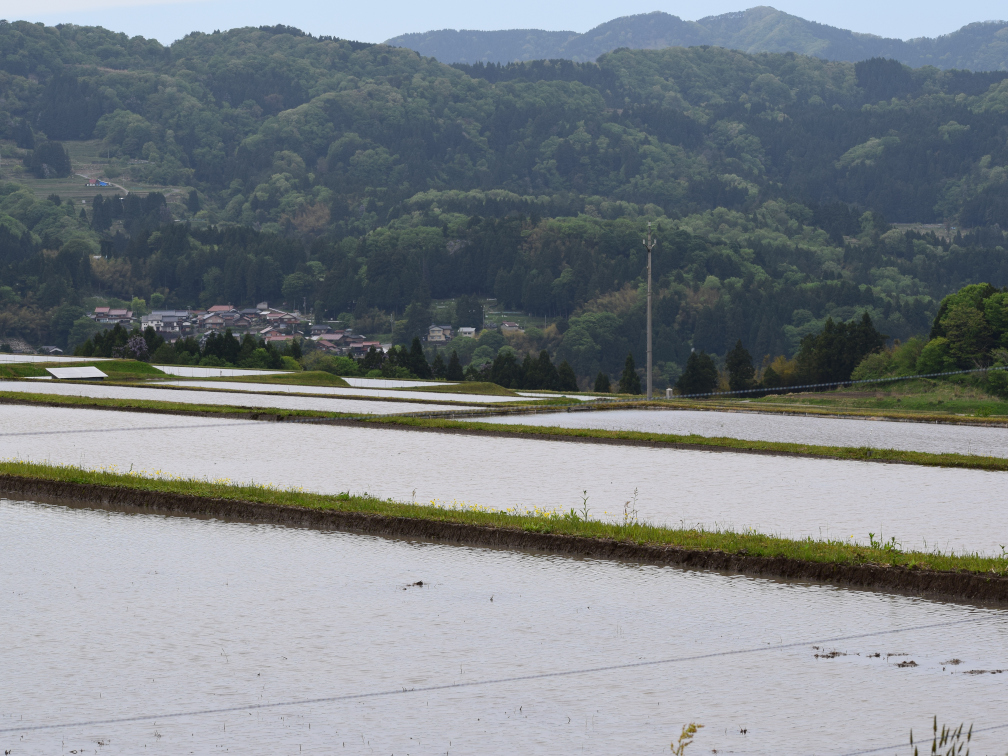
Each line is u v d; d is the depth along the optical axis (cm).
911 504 2883
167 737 1319
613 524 2442
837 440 4991
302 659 1597
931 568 1991
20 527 2553
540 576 2089
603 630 1739
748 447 4219
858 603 1898
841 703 1424
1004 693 1459
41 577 2073
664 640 1689
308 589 1992
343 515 2573
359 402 6844
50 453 3859
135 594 1953
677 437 4547
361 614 1825
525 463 3725
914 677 1522
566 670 1552
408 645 1664
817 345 16050
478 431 4825
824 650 1639
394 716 1382
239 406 6012
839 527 2520
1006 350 13200
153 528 2550
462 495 2991
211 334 16238
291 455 3884
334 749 1284
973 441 5031
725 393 13462
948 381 13275
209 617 1805
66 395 6569
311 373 10394
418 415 5969
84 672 1538
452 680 1511
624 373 15638
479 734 1324
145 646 1653
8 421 5066
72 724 1356
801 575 2077
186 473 3378
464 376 15988
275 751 1277
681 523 2566
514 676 1527
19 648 1641
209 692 1463
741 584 2033
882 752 1267
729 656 1612
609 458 3909
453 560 2223
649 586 2011
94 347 15512
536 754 1265
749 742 1299
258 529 2542
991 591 1919
